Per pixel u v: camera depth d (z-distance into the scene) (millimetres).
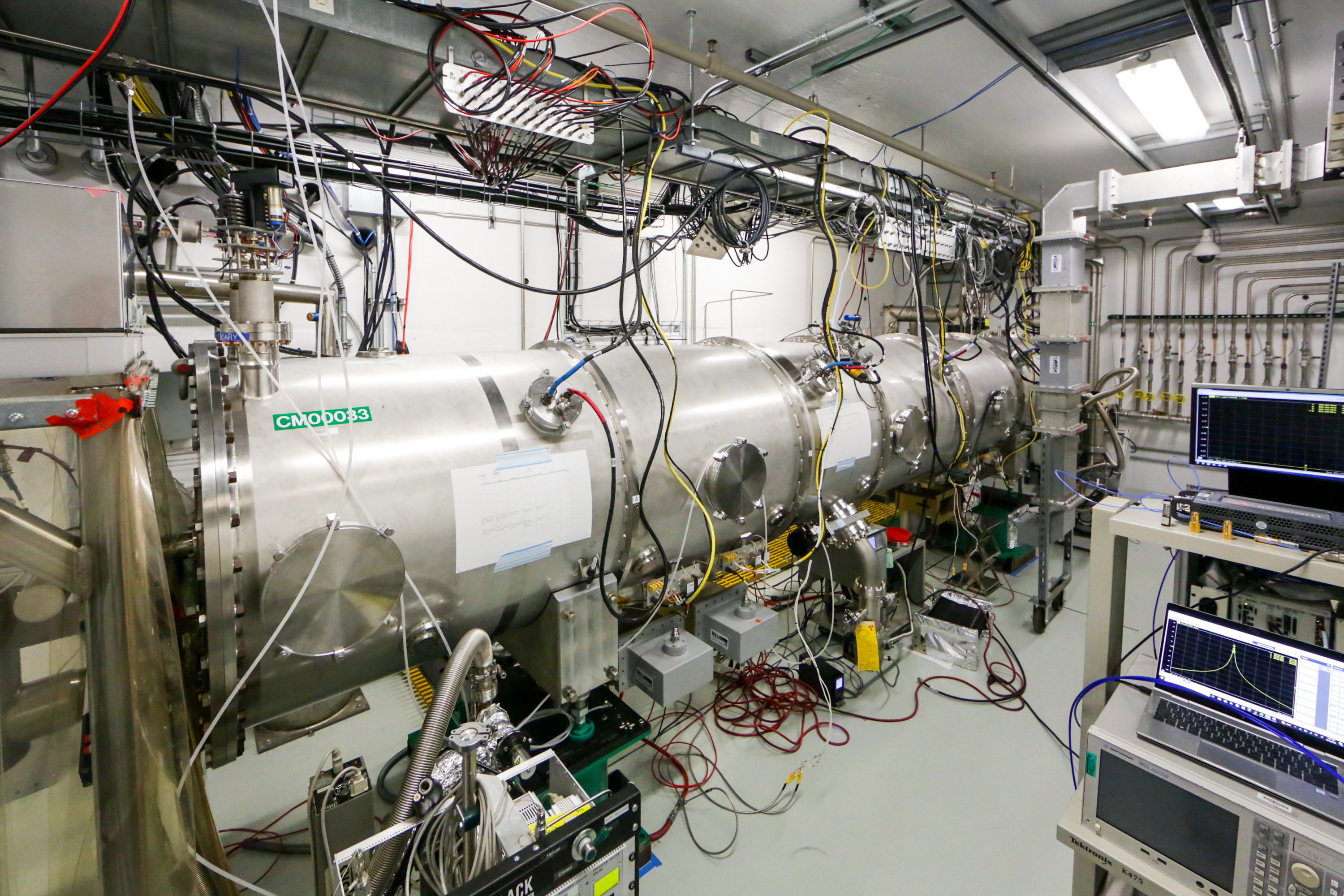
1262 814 969
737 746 2002
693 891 1479
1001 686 2334
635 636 1720
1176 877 1079
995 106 2877
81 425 735
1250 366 4359
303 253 2438
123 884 818
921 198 2914
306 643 1009
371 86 1394
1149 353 4766
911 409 2287
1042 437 2770
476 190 2137
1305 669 1128
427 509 1136
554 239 3174
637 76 2430
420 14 1233
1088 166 3771
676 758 1934
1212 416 1404
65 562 776
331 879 914
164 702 838
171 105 1592
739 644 1751
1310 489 1276
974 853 1590
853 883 1500
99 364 800
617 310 3467
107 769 811
